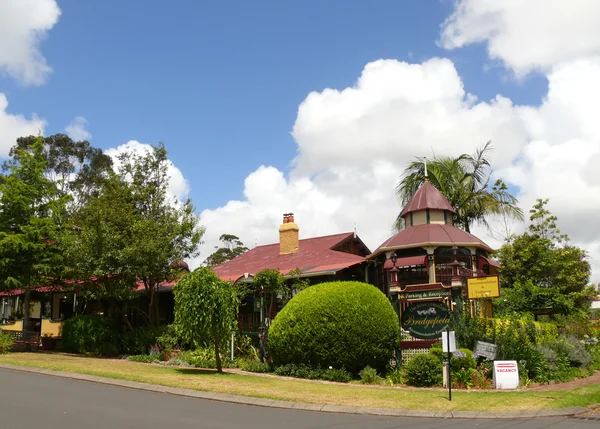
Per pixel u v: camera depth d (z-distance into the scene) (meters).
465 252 21.64
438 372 15.98
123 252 21.33
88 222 22.56
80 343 23.95
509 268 31.47
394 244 22.22
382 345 16.95
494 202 29.42
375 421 10.84
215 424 9.87
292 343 17.34
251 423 10.16
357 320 16.92
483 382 15.72
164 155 27.56
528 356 17.02
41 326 27.23
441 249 21.59
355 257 25.70
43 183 25.30
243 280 23.39
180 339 21.67
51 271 23.64
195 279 17.25
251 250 32.19
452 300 18.45
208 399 12.87
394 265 19.14
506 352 16.92
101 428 9.09
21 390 12.81
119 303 27.66
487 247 22.50
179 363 19.59
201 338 17.66
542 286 30.91
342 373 16.64
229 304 17.59
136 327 26.02
